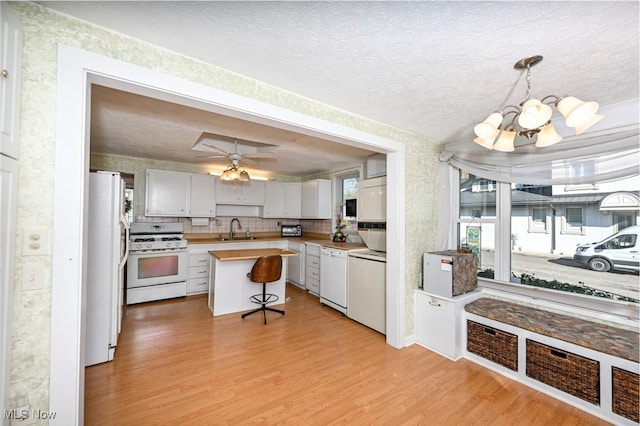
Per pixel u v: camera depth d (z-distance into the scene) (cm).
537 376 204
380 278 303
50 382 118
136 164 435
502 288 272
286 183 564
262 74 173
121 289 284
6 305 105
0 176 99
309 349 263
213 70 164
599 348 175
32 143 115
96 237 231
